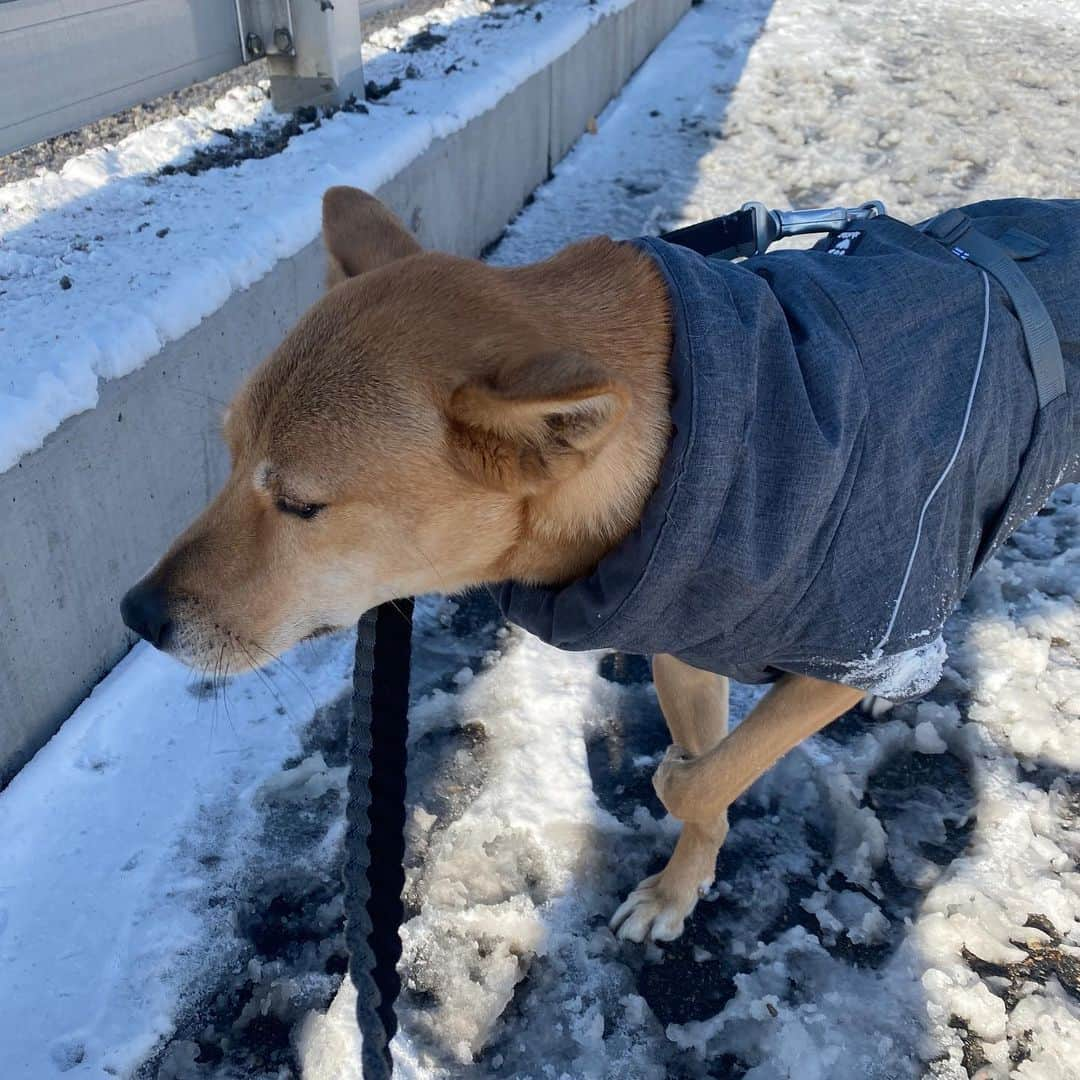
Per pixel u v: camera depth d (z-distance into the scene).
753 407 0.46
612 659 0.82
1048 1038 0.56
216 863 0.64
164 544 0.77
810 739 0.75
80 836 0.64
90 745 0.69
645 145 1.72
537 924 0.62
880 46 2.30
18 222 0.86
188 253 0.81
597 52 1.76
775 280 0.54
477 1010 0.58
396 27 1.56
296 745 0.72
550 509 0.49
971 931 0.61
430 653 0.82
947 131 1.80
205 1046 0.56
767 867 0.67
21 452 0.62
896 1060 0.56
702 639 0.51
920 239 0.58
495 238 1.39
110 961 0.58
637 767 0.73
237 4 1.10
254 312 0.85
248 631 0.50
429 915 0.62
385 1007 0.41
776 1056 0.56
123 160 1.00
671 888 0.63
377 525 0.49
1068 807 0.70
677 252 0.52
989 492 0.53
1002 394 0.52
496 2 1.75
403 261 0.52
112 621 0.73
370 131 1.11
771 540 0.46
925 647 0.52
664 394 0.49
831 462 0.46
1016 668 0.80
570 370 0.43
